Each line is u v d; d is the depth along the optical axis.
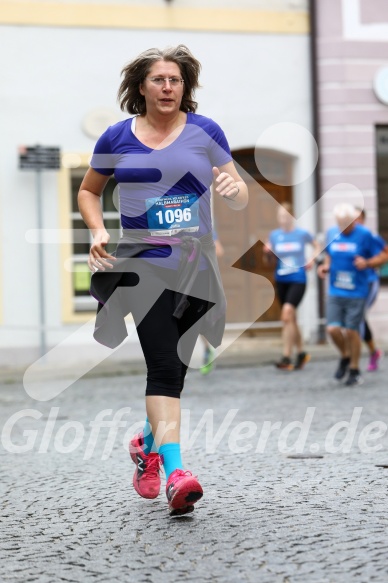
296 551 8.86
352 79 33.88
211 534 9.55
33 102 31.48
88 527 10.12
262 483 12.12
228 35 33.09
